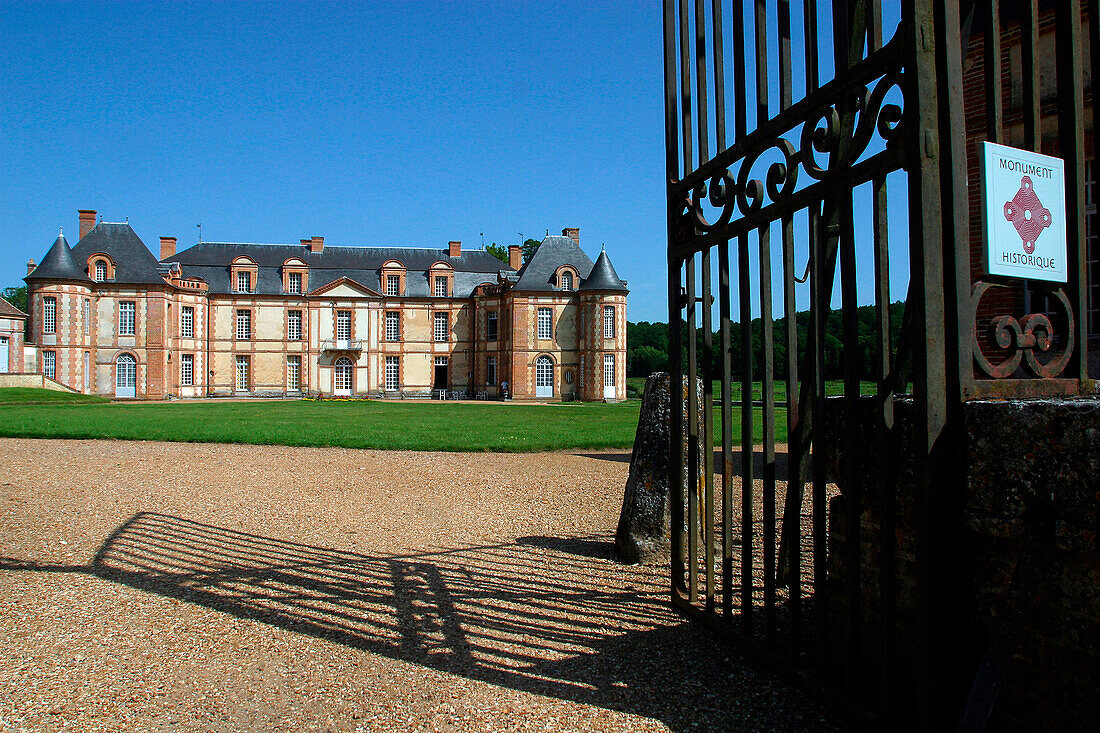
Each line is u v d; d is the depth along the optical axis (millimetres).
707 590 3752
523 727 2811
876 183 2512
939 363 2248
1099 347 6578
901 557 2615
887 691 2453
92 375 42625
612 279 46406
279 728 2826
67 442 13625
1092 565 1984
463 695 3098
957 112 2221
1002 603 2191
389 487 8852
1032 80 2346
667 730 2758
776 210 2957
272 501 7867
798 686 2990
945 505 2244
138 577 4941
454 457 11867
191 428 16734
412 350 51125
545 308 46812
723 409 3365
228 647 3668
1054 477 2008
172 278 46062
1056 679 2096
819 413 2709
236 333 48719
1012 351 2375
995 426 2156
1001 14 7184
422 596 4535
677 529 4176
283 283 49656
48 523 6668
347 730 2807
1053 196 2385
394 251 53344
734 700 2971
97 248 43625
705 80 3572
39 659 3510
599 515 7227
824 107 2689
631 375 76188
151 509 7359
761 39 3102
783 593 4605
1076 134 2395
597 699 3035
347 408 30156
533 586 4777
